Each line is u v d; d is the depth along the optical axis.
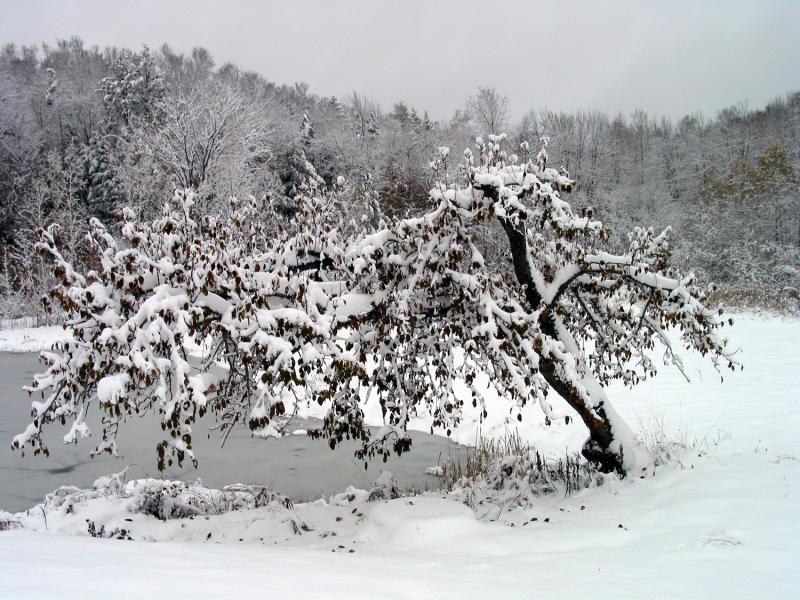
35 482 10.43
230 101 28.56
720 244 29.64
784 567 3.94
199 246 5.61
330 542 5.66
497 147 6.93
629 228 32.97
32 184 32.50
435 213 6.33
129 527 6.33
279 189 29.53
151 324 4.94
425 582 3.53
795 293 24.89
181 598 2.61
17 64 56.12
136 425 13.96
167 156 27.86
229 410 7.22
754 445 7.95
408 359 7.07
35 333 26.02
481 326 5.98
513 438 11.80
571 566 4.18
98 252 5.63
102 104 43.41
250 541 5.95
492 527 5.60
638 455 7.46
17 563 3.21
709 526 4.93
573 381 6.56
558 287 7.57
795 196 32.12
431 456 11.77
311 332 5.40
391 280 6.59
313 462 11.48
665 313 7.94
